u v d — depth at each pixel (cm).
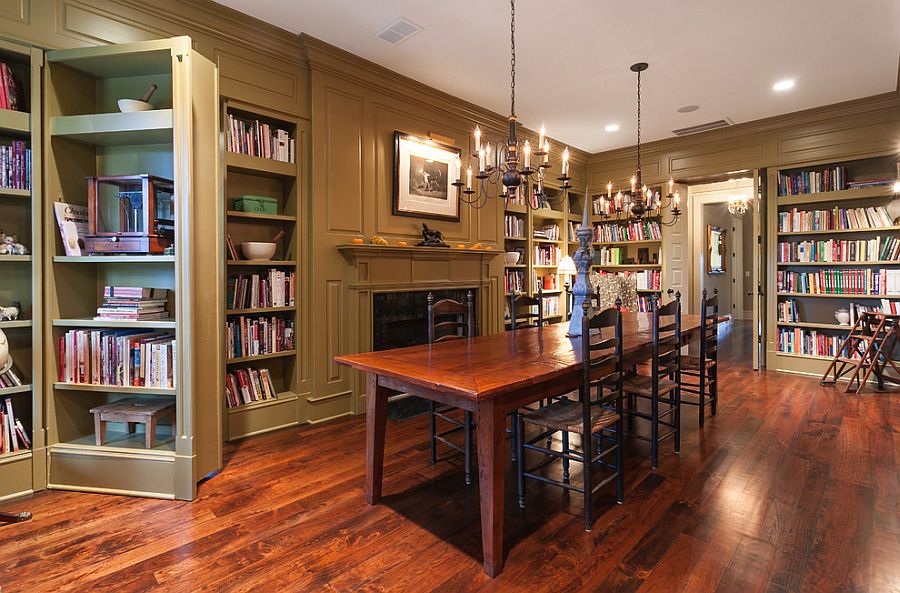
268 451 296
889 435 315
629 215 628
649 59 363
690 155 572
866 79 405
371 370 208
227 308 312
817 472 257
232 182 333
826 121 479
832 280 489
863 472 256
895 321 418
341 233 366
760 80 406
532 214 571
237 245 332
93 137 253
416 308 422
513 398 185
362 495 236
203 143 247
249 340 324
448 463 277
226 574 172
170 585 165
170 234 256
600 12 297
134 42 246
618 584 166
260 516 215
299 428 342
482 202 493
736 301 1079
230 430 311
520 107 470
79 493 239
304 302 351
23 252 246
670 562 178
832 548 185
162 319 255
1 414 234
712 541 192
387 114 400
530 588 164
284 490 241
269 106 327
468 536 199
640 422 353
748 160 530
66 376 248
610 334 304
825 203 502
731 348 668
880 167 471
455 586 166
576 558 181
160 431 269
